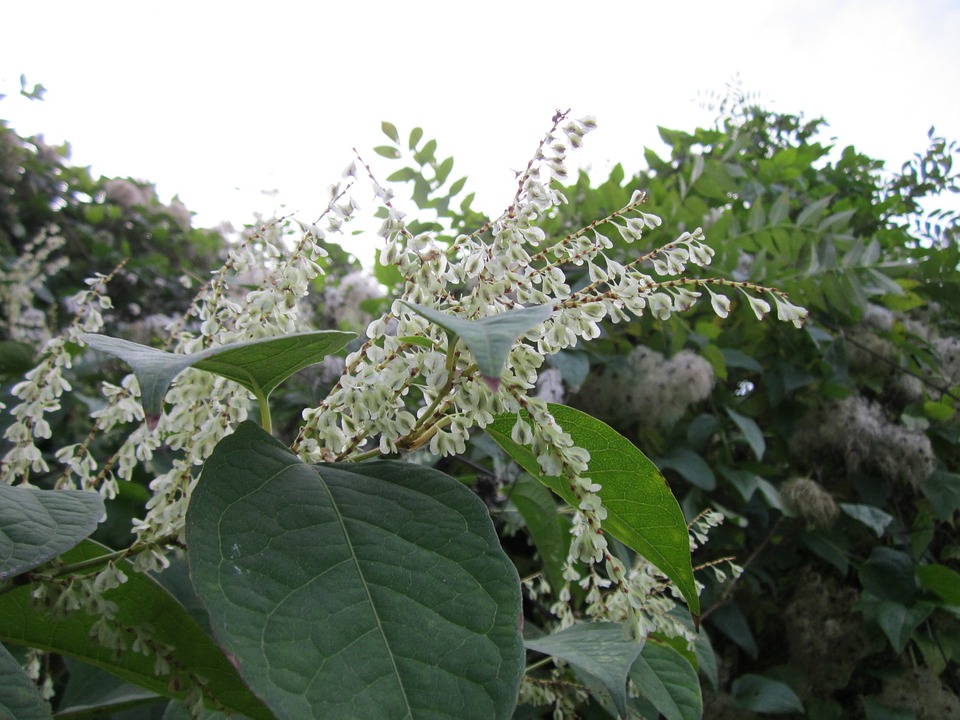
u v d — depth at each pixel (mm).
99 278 295
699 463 556
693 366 563
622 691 244
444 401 220
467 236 242
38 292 799
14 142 911
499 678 162
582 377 544
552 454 207
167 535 219
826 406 613
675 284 238
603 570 398
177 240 1029
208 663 217
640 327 606
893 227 754
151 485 237
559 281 230
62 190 996
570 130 228
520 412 216
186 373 246
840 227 634
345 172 225
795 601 553
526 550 520
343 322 637
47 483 533
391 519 197
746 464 577
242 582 170
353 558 182
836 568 571
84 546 253
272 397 607
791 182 782
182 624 217
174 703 267
